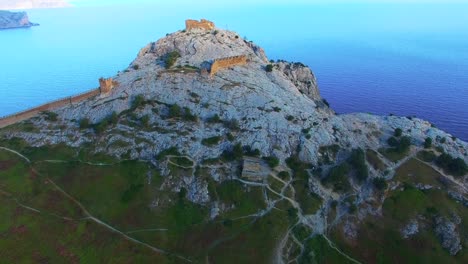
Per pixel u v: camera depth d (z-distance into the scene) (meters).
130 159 139.75
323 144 151.25
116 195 127.88
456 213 128.38
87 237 114.62
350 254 117.94
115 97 164.12
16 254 107.88
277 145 147.62
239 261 111.06
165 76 172.00
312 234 121.56
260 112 158.88
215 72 177.50
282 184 134.75
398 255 117.94
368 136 160.25
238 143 146.25
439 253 118.19
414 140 159.62
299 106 170.75
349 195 135.12
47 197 125.56
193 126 151.88
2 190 126.56
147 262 109.44
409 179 139.88
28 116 160.00
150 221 121.50
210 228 120.25
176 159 138.75
